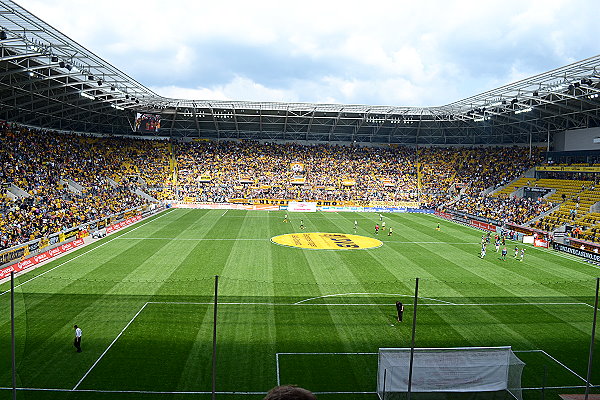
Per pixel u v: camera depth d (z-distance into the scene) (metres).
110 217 58.28
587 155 69.25
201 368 19.44
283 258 41.94
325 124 93.56
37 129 72.44
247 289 31.20
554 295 31.53
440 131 99.00
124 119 87.25
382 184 94.00
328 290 31.48
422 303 29.12
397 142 103.56
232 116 89.94
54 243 43.62
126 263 38.25
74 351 20.61
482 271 38.62
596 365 20.73
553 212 63.44
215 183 89.38
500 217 68.56
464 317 26.66
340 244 50.19
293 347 21.84
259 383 18.36
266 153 97.69
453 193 89.38
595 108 63.84
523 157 87.31
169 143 94.69
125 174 82.25
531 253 47.75
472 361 17.86
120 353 20.58
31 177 59.09
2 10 34.41
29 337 21.92
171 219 67.62
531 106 64.50
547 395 18.12
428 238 56.03
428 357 17.69
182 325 24.17
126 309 26.39
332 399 17.47
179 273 35.12
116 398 17.00
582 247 47.22
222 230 58.00
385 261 41.78
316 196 88.69
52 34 40.03
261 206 84.81
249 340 22.50
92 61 50.66
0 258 34.31
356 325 24.97
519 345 22.77
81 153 76.81
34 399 16.67
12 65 47.66
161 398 17.09
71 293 29.14
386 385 17.28
